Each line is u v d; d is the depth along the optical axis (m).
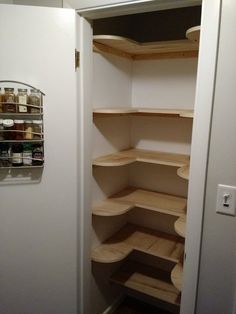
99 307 2.00
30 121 1.36
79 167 1.54
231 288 1.18
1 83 1.30
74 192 1.51
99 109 1.65
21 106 1.31
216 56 1.04
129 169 2.21
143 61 2.02
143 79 2.05
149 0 1.19
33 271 1.53
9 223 1.44
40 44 1.32
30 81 1.33
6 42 1.28
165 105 1.99
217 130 1.09
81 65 1.44
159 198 1.98
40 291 1.57
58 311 1.63
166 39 1.91
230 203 1.11
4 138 1.32
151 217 2.16
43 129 1.39
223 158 1.10
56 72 1.36
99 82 1.73
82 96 1.48
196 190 1.16
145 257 2.22
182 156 1.89
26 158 1.37
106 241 1.98
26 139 1.35
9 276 1.50
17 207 1.44
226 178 1.11
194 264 1.21
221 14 1.02
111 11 1.33
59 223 1.52
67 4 1.37
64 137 1.43
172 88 1.94
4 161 1.35
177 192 2.03
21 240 1.48
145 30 1.99
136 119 2.12
